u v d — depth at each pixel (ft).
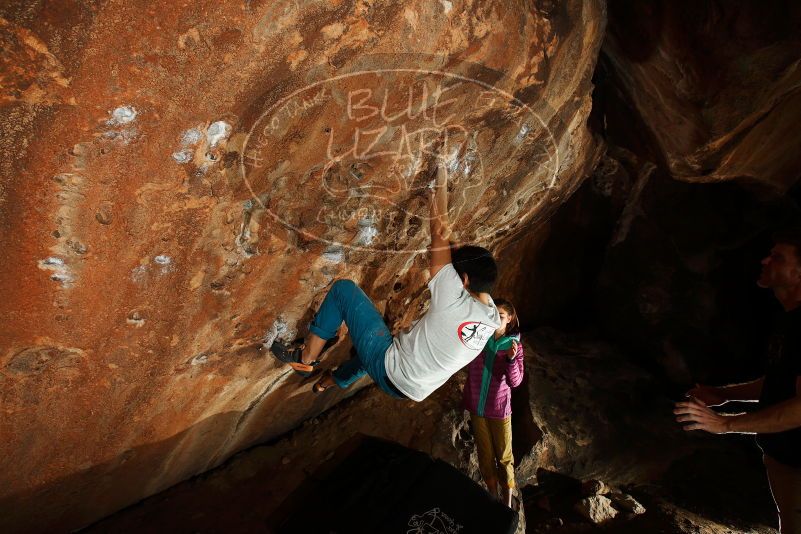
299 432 9.88
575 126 8.06
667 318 14.57
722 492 11.45
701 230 14.25
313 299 6.57
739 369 14.11
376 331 6.63
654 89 8.34
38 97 3.13
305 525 7.14
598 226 15.66
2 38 2.85
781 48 6.72
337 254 6.05
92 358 4.75
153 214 4.09
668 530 10.46
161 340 5.16
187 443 7.27
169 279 4.67
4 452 4.85
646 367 14.98
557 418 11.64
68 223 3.74
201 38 3.34
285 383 8.16
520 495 9.70
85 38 3.05
